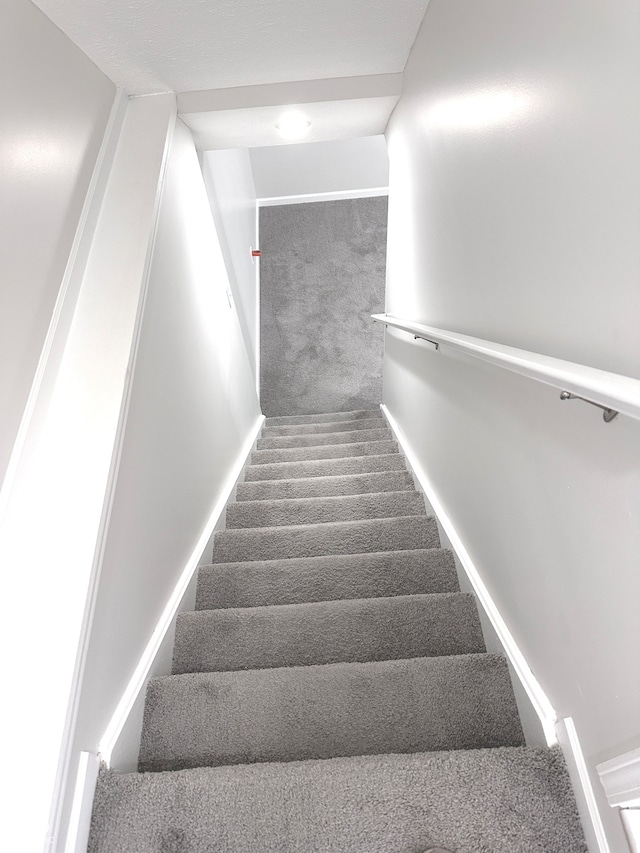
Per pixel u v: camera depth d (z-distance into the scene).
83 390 1.43
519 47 1.15
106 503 1.29
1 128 1.24
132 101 2.26
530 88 1.09
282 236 5.95
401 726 1.37
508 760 1.13
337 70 2.39
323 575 2.03
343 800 1.09
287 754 1.35
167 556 1.80
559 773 1.11
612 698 0.93
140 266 1.67
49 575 1.17
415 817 1.07
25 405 1.28
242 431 3.44
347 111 2.62
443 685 1.42
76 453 1.33
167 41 1.97
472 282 1.57
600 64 0.82
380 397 5.06
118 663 1.35
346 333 5.46
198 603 2.03
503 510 1.44
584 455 0.98
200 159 2.88
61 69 1.63
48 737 1.01
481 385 1.58
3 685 1.05
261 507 2.69
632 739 0.87
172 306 2.04
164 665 1.63
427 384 2.37
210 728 1.40
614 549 0.89
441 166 1.88
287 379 5.21
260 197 6.00
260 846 1.05
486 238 1.42
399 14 2.03
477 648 1.66
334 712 1.40
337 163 5.51
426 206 2.16
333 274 5.78
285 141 2.83
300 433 4.18
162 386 1.85
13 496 1.21
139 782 1.14
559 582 1.11
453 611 1.70
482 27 1.39
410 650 1.66
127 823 1.09
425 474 2.53
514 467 1.33
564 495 1.06
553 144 1.00
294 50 2.20
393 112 2.66
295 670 1.48
